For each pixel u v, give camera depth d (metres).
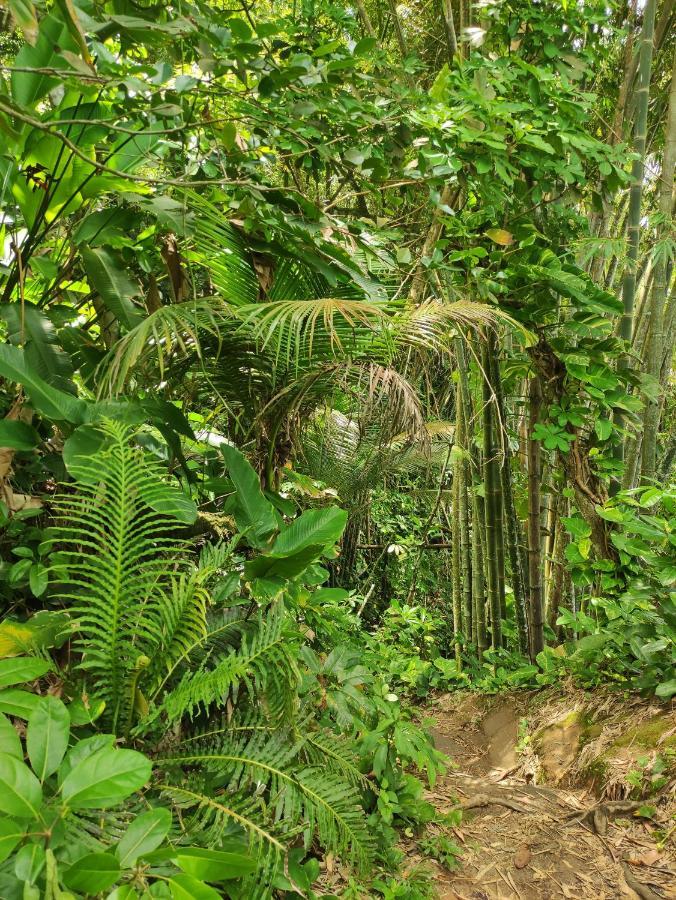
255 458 2.62
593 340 3.58
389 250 3.22
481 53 3.69
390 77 3.67
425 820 2.45
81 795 1.27
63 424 2.01
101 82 1.54
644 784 2.64
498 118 3.10
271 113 2.28
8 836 1.19
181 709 1.65
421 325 2.39
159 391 2.54
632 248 3.73
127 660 1.74
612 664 3.42
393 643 4.81
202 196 2.46
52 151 2.12
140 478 1.80
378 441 2.51
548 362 3.67
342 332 2.32
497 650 4.38
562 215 3.66
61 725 1.40
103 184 2.26
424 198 3.56
